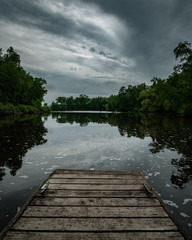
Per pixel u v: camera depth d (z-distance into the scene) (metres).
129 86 78.19
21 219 2.39
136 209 2.73
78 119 29.22
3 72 33.22
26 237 2.06
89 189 3.46
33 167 5.53
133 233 2.19
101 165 5.85
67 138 10.84
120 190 3.44
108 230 2.22
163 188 4.18
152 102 53.59
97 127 17.19
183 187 4.23
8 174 4.91
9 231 2.16
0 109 29.27
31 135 11.12
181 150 7.85
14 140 9.39
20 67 47.62
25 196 3.65
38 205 2.78
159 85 44.81
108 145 8.93
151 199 3.08
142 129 15.11
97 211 2.65
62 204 2.83
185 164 5.98
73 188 3.49
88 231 2.20
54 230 2.19
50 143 9.20
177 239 2.11
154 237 2.13
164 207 2.77
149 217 2.53
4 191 3.87
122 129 15.44
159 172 5.26
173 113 41.97
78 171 4.54
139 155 7.11
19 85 39.34
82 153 7.35
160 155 7.09
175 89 33.72
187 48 26.89
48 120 24.94
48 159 6.40
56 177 4.09
